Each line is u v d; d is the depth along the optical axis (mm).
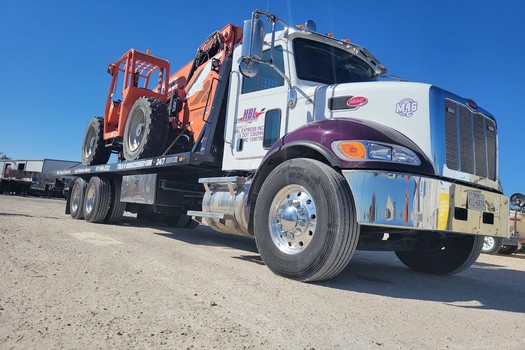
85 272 3943
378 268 6078
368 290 4145
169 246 6062
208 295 3395
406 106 4305
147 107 7371
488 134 4867
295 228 4246
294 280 4164
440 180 3961
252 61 4734
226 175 6332
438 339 2814
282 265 4227
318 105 4883
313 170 4070
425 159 4086
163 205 7152
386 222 3727
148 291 3410
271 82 5531
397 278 5223
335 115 4711
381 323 3041
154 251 5457
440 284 5055
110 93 9672
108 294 3254
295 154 4637
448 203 3918
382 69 6246
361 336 2721
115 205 9102
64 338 2354
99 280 3672
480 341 2859
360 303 3547
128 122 8023
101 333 2453
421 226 3791
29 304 2900
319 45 5660
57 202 22797
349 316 3125
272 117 5375
